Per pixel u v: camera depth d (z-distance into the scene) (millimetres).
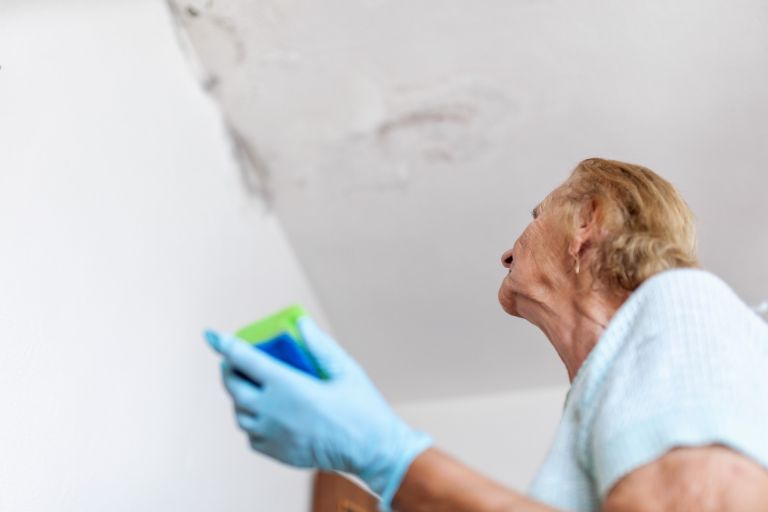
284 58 2254
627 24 2158
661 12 2125
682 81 2305
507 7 2115
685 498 652
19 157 1527
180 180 2213
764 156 2504
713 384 716
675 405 708
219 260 2383
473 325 3312
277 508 2658
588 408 804
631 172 999
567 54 2244
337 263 3023
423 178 2645
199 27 2189
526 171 2602
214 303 2307
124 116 1959
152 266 1987
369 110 2414
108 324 1740
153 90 2105
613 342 827
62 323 1563
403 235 2879
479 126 2455
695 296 808
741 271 2963
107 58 1921
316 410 743
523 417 3660
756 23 2133
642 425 708
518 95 2359
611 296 917
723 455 667
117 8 1986
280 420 752
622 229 939
